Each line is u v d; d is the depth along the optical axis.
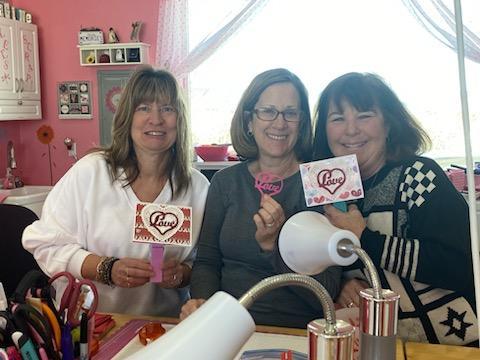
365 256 0.63
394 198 1.29
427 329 1.24
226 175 1.42
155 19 3.61
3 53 3.44
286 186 1.35
